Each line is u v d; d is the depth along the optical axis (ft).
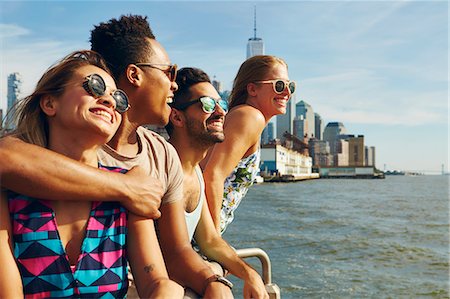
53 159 4.98
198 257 6.79
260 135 10.14
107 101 5.21
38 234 4.90
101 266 5.13
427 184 542.57
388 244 87.15
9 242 4.85
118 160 6.48
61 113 5.16
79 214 5.17
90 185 5.10
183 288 6.15
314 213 144.15
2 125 5.40
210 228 8.62
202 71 8.46
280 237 91.71
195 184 8.41
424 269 66.18
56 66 5.25
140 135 6.93
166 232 6.94
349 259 71.97
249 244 82.99
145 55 6.66
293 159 521.65
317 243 85.66
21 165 4.86
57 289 4.88
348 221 123.13
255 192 276.00
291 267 64.54
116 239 5.32
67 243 5.08
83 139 5.26
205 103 8.20
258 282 7.65
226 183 10.39
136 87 6.64
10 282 4.73
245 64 10.61
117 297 5.22
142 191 5.53
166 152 7.06
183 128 8.32
